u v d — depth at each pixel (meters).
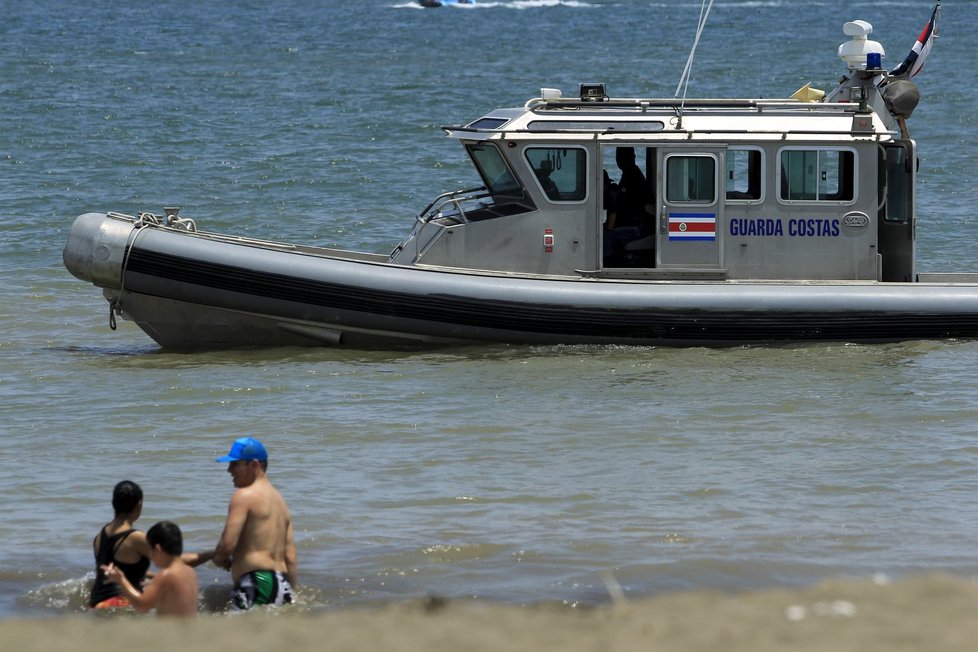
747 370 48.03
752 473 37.25
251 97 156.38
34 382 47.72
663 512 34.34
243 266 50.12
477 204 52.81
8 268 70.12
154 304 50.97
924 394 44.81
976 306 50.62
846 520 33.66
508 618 24.02
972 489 35.84
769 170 51.00
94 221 50.72
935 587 25.34
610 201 51.94
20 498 35.72
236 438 40.94
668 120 50.88
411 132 125.94
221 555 28.80
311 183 98.94
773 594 25.36
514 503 35.09
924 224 82.62
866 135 50.81
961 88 160.12
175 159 109.81
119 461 38.84
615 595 25.72
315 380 47.28
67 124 131.50
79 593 29.52
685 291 50.47
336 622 24.05
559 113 51.28
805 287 50.81
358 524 33.66
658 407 43.59
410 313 50.34
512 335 50.75
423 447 39.84
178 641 22.81
